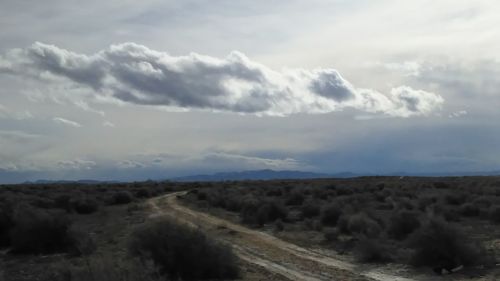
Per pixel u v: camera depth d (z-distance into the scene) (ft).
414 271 69.41
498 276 64.08
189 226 66.39
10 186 285.84
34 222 86.17
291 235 109.50
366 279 65.51
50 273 55.57
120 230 112.68
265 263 77.56
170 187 331.57
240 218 146.61
